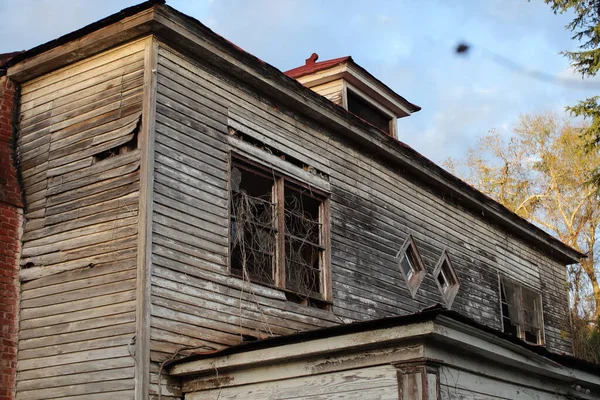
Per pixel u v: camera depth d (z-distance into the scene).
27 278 9.28
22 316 9.16
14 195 9.61
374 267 12.40
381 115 16.05
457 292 14.80
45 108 9.98
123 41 9.37
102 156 9.29
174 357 8.30
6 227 9.38
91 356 8.38
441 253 14.62
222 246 9.44
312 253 11.25
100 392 8.17
